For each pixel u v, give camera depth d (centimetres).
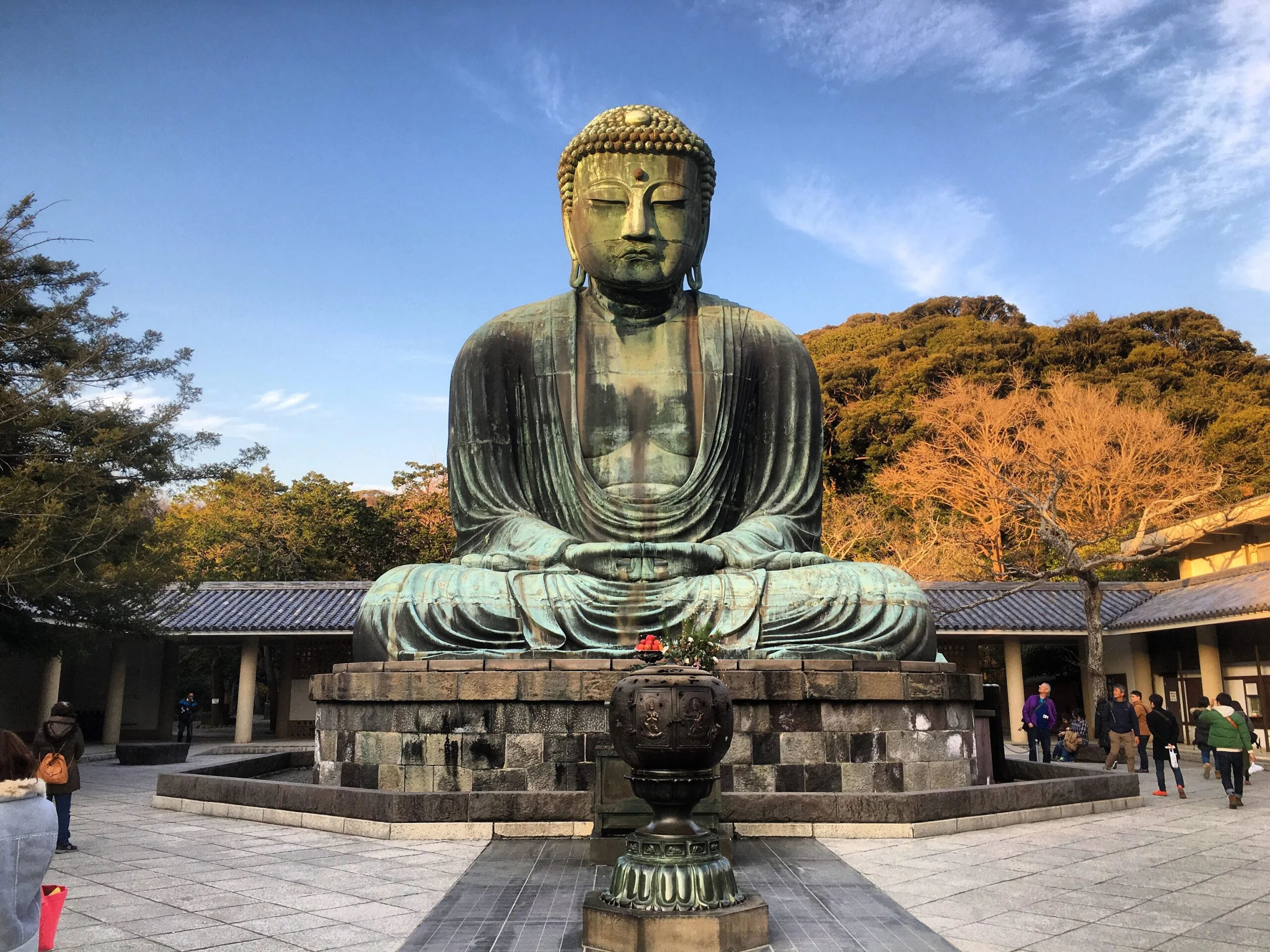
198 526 4103
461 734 1030
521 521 1265
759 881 762
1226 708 1281
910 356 5347
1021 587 2644
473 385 1339
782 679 1033
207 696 5022
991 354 5144
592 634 1118
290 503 4116
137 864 854
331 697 1114
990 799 1048
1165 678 2808
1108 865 839
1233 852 905
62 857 892
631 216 1278
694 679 620
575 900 698
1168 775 1864
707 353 1333
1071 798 1149
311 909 681
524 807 966
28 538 1725
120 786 1669
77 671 3019
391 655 1141
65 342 2023
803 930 620
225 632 2706
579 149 1312
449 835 958
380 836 967
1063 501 3762
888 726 1053
